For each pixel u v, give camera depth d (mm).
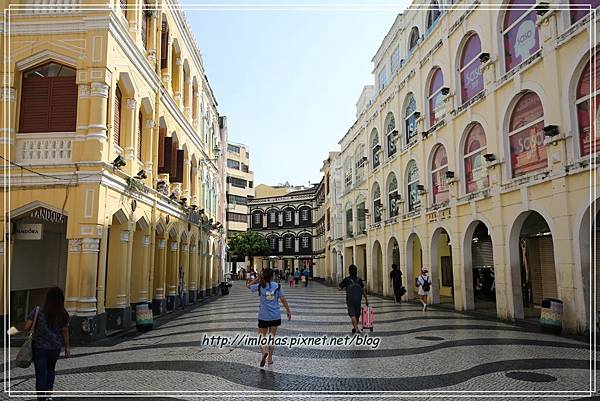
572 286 11336
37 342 6082
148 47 16859
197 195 25328
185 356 9469
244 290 38781
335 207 43031
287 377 7582
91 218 11961
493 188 14969
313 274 63656
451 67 18141
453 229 17875
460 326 13281
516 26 14234
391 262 26109
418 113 21453
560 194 11781
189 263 24281
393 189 26172
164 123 18312
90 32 12641
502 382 7117
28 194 12219
